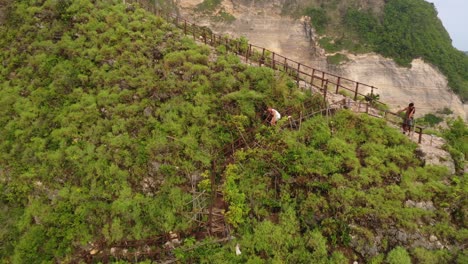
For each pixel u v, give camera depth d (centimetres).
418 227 1104
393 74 5109
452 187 1187
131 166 1329
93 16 1850
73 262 1184
